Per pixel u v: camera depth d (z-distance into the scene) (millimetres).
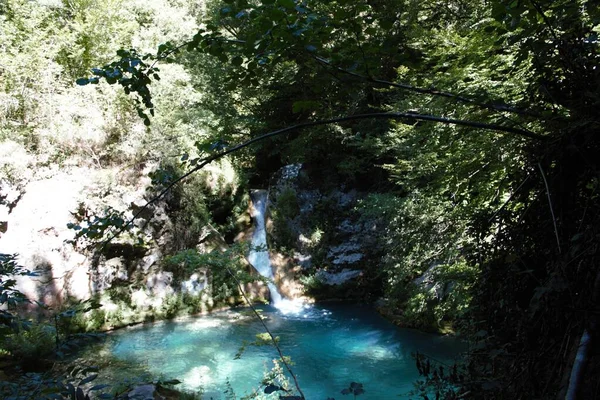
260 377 6828
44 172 9188
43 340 6402
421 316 8398
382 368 7129
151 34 11789
